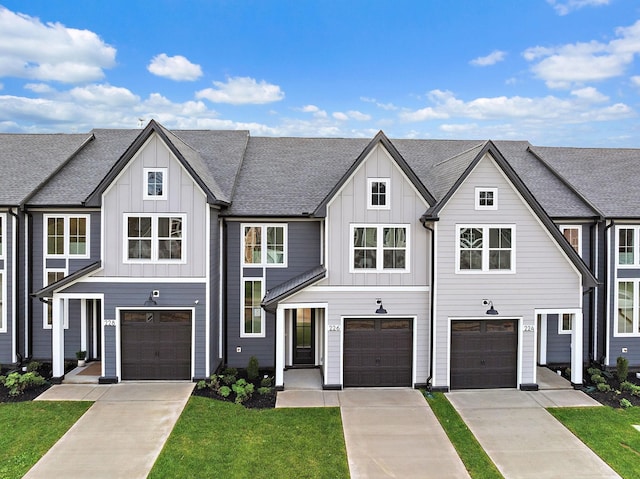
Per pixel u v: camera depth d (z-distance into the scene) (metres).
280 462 9.42
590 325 16.19
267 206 15.66
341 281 13.79
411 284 13.91
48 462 9.28
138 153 13.84
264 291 15.91
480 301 13.74
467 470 9.23
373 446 10.17
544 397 13.24
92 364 15.79
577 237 16.14
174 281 13.98
